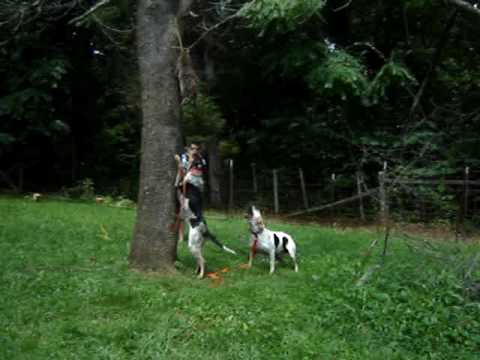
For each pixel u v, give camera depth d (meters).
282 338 3.07
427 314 3.31
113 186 12.21
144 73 4.61
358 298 3.61
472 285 3.73
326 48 9.21
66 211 7.95
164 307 3.57
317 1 6.23
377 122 10.16
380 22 10.76
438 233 7.34
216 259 5.34
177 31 4.60
